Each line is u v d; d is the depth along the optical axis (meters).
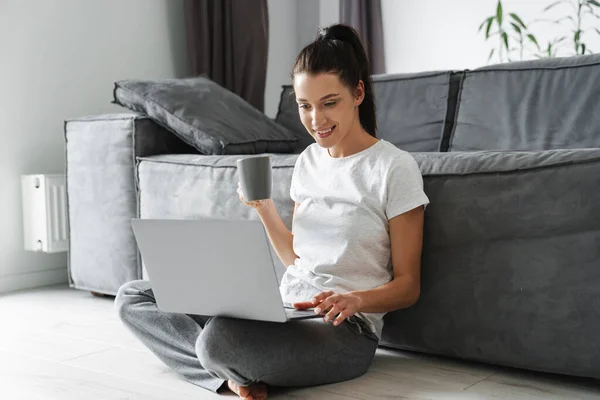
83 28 3.24
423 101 2.81
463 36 3.78
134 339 2.18
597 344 1.61
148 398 1.63
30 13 3.04
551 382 1.71
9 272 3.00
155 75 3.59
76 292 2.96
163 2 3.61
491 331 1.76
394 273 1.73
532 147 2.44
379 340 1.84
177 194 2.49
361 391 1.65
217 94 2.93
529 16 3.55
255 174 1.63
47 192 2.94
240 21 3.69
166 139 2.77
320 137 1.66
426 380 1.73
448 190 1.80
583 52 3.38
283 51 4.24
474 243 1.77
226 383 1.68
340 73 1.63
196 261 1.54
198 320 1.78
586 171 1.62
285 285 1.80
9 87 2.97
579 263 1.63
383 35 4.07
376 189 1.72
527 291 1.70
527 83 2.55
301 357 1.60
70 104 3.20
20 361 1.94
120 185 2.71
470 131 2.62
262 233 1.40
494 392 1.63
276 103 4.21
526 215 1.69
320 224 1.77
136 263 2.69
